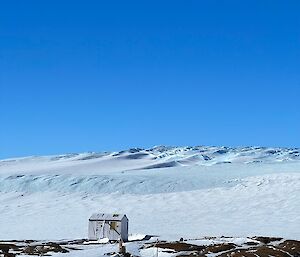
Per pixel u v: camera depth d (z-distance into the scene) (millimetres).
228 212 118250
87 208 134250
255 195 136875
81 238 88688
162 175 185750
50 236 94938
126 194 154750
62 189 164000
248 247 63531
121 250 53844
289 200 126500
